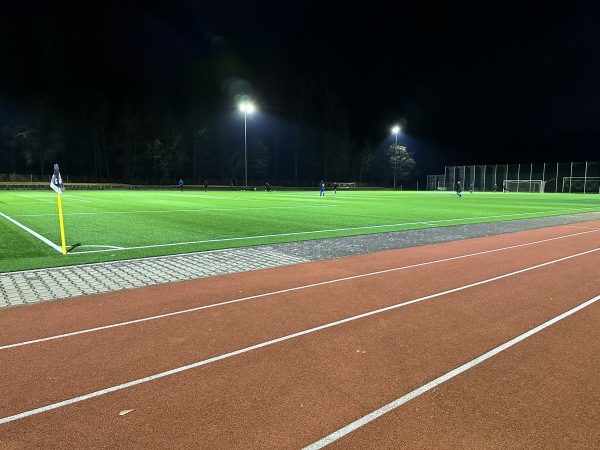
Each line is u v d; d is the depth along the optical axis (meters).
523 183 61.62
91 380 3.53
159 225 14.03
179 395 3.30
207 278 6.99
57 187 8.67
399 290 6.30
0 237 11.03
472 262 8.38
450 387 3.43
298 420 2.96
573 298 5.94
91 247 9.74
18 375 3.60
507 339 4.44
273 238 11.39
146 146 64.62
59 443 2.71
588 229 13.93
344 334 4.56
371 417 3.00
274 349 4.16
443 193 54.34
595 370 3.74
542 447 2.68
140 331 4.61
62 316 5.07
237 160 70.44
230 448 2.66
